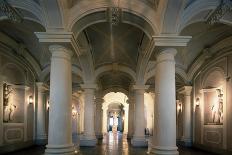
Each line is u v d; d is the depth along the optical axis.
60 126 6.28
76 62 13.60
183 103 14.95
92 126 13.55
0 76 10.07
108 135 24.80
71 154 6.34
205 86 12.41
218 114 11.01
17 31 10.23
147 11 6.59
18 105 12.05
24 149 12.08
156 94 6.68
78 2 6.53
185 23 6.82
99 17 6.99
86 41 10.45
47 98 16.00
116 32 10.20
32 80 13.55
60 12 6.12
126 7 6.57
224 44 10.29
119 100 28.73
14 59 11.23
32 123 13.63
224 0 6.56
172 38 6.41
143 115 13.42
